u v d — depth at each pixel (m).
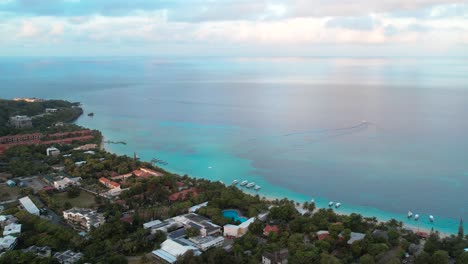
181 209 188.50
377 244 145.88
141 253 151.62
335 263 133.50
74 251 148.62
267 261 141.12
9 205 192.88
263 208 191.75
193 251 146.12
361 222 170.12
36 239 153.62
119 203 195.25
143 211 183.50
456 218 193.38
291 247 146.25
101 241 155.00
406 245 150.62
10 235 154.88
